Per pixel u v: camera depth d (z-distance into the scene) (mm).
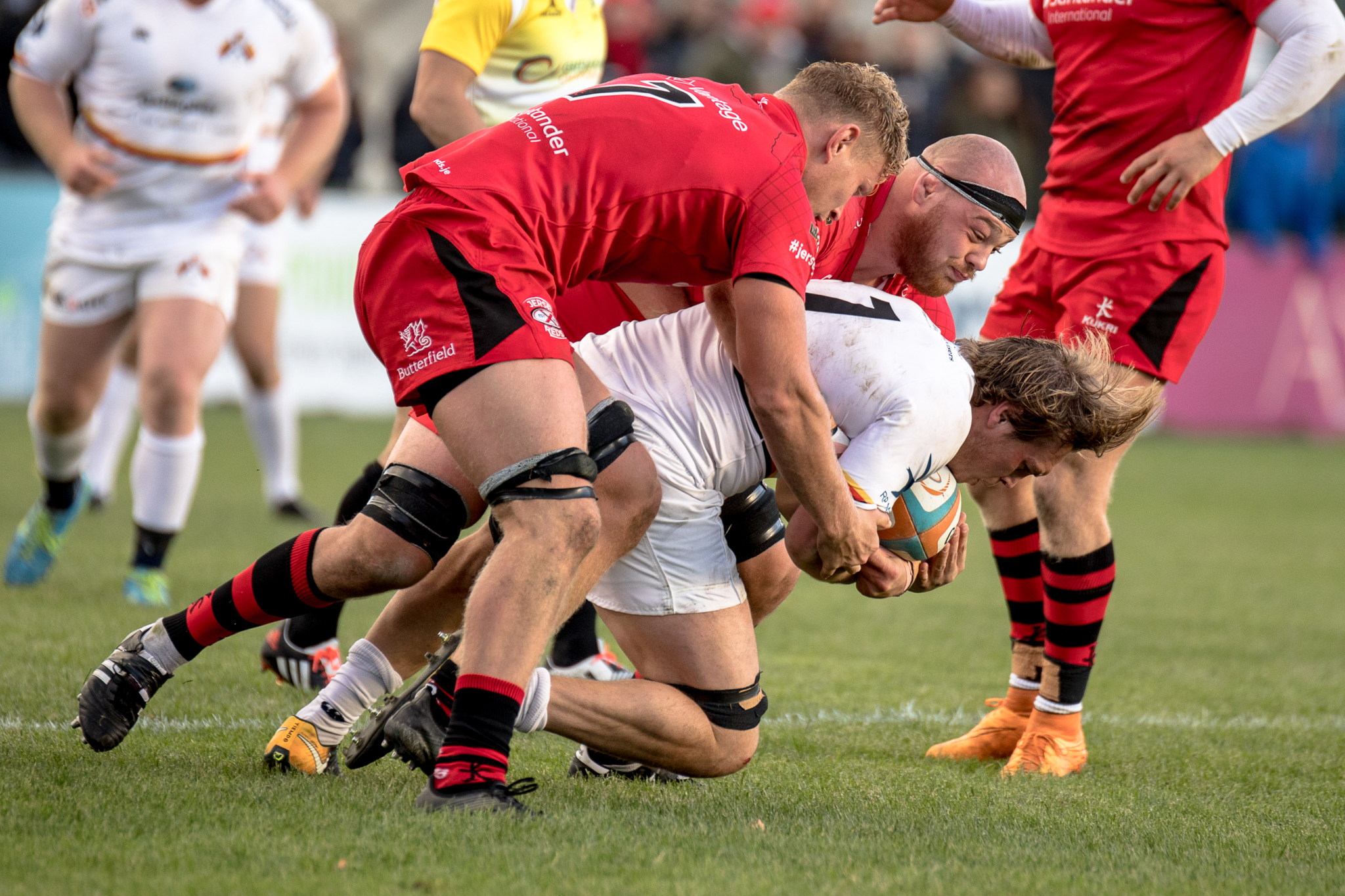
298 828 9031
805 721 14859
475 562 11336
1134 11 14453
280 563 10492
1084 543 13289
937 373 10859
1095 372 11523
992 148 12227
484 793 9461
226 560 23359
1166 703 16750
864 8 60562
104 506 29656
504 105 16688
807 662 18484
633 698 10625
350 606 20469
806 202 10305
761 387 9859
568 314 13172
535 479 9477
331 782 10562
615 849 8906
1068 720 13406
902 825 10086
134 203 18891
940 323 13742
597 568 10422
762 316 9844
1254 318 56969
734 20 54750
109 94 18734
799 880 8445
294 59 19797
